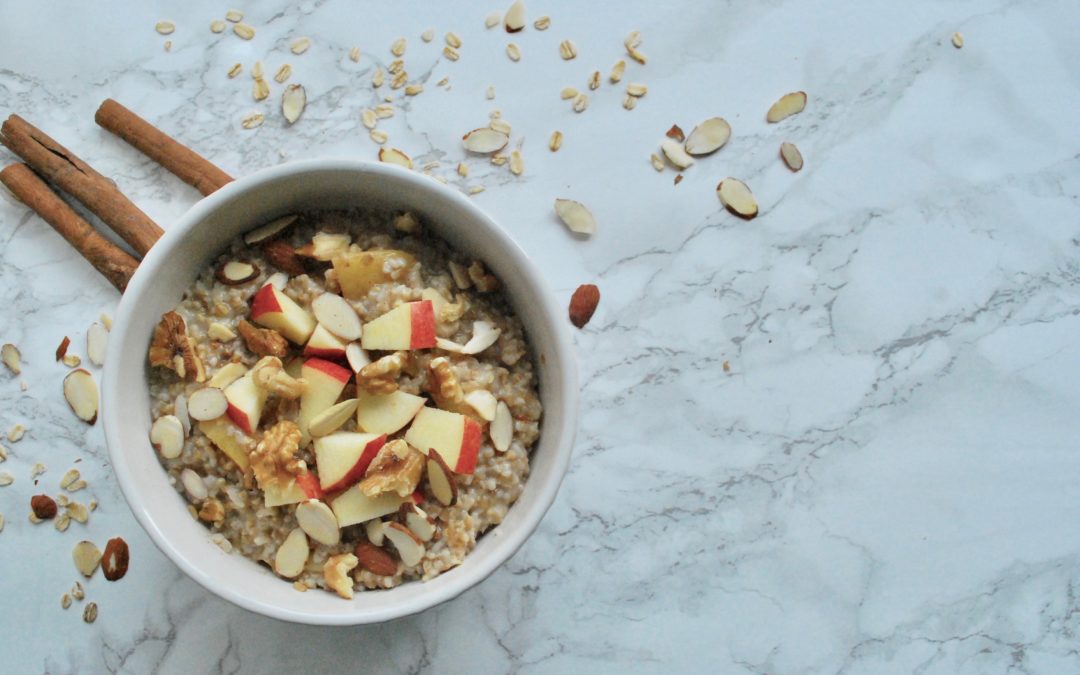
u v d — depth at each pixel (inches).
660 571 23.3
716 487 23.5
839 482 23.6
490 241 20.7
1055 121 24.2
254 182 20.2
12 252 23.1
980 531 23.7
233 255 21.1
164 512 20.1
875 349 23.8
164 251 20.1
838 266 23.8
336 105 23.5
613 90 23.7
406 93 23.5
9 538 22.8
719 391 23.5
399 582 20.5
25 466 22.9
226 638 22.9
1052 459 23.8
